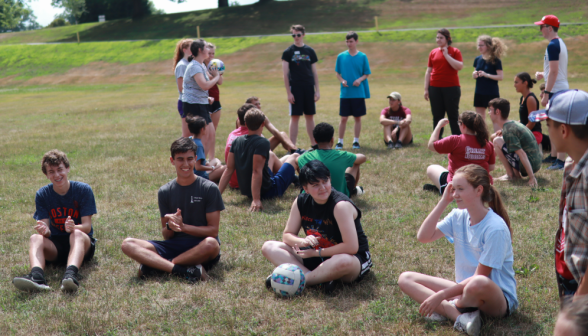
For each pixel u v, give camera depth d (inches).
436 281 130.8
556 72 275.1
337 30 1895.9
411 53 1461.6
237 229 205.8
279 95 930.1
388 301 139.7
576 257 85.9
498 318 125.3
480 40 344.8
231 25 2142.0
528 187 248.5
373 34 1712.6
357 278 151.6
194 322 130.3
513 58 1284.4
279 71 1471.5
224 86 1262.3
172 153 164.1
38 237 162.4
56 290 151.9
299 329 126.4
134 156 362.0
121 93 1143.0
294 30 351.6
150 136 462.9
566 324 45.4
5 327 129.0
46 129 539.2
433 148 236.7
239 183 245.9
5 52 2050.9
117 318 132.3
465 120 229.6
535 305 133.7
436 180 245.0
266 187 243.8
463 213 130.4
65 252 169.5
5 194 267.0
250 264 169.6
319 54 1571.1
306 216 153.5
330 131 225.1
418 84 1087.0
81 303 141.9
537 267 158.2
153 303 141.6
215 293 147.9
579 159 86.6
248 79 1403.8
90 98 1022.4
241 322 129.9
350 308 137.0
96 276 162.4
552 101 87.4
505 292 124.0
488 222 122.2
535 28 1492.4
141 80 1553.9
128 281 158.7
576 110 83.3
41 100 1035.9
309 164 145.4
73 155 372.8
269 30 2005.4
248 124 237.5
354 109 365.1
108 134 482.6
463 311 123.3
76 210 171.0
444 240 186.9
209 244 158.4
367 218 213.6
